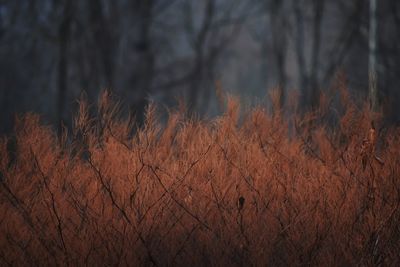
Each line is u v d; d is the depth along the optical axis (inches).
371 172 333.4
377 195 323.9
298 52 2036.2
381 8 1706.4
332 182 327.9
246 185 316.5
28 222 303.1
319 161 353.4
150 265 295.3
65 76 1694.1
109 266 290.0
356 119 364.2
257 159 328.5
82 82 1686.8
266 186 318.7
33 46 1883.6
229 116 346.0
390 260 306.3
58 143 331.0
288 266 297.7
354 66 1716.3
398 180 325.7
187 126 342.3
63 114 1539.1
